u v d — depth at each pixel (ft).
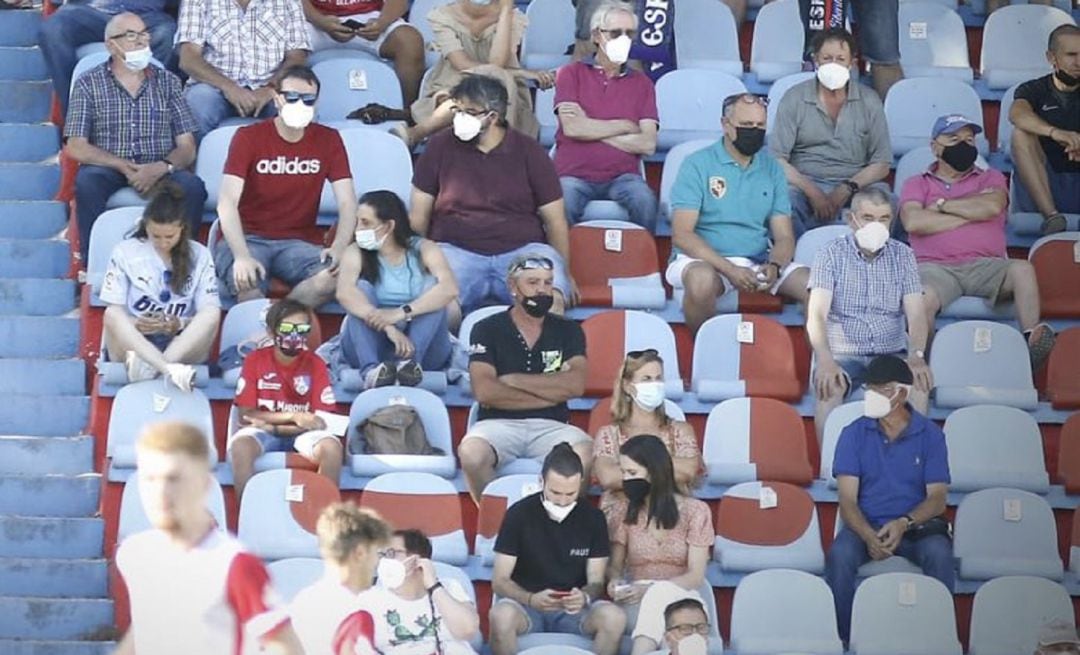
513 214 130.72
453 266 129.08
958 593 118.83
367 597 99.66
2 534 116.78
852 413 122.62
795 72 150.92
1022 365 129.39
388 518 114.21
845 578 116.06
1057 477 125.49
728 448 122.01
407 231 123.85
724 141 133.49
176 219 120.67
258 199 130.31
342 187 130.72
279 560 112.06
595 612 107.96
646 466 111.14
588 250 133.18
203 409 119.03
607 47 138.92
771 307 132.16
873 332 127.54
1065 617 114.32
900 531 116.67
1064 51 142.31
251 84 142.51
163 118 135.03
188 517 73.10
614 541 111.75
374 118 141.90
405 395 120.06
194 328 120.67
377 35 149.07
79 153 132.46
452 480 118.42
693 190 132.77
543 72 143.84
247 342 122.52
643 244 133.49
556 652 104.53
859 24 151.02
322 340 128.06
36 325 127.85
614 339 126.00
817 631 112.27
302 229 131.13
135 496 112.57
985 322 130.11
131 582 73.46
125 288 120.78
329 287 126.93
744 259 132.57
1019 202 143.84
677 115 145.38
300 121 129.08
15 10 151.43
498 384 118.42
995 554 119.96
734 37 153.99
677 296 132.36
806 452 122.21
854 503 117.60
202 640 73.41
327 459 115.34
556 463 108.47
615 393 116.37
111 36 133.69
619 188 137.18
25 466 120.67
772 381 126.41
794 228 137.18
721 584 116.57
